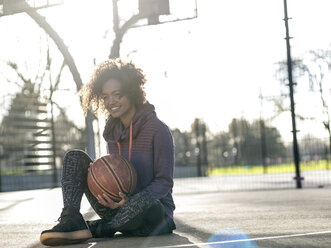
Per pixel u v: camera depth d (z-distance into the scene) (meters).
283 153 19.31
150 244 2.68
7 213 6.51
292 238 2.80
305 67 13.59
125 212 2.82
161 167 2.97
